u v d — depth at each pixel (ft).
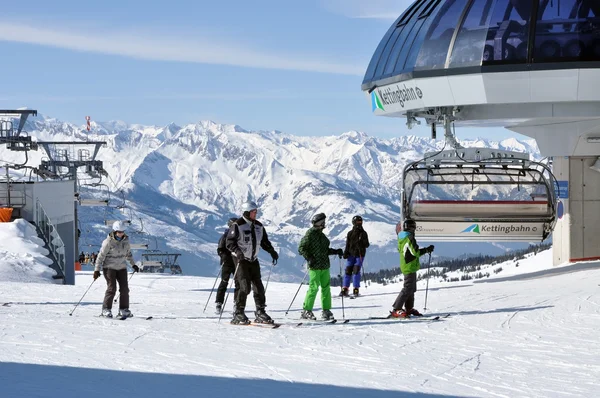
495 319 44.34
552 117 88.07
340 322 44.14
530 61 82.12
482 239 74.13
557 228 106.73
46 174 197.67
